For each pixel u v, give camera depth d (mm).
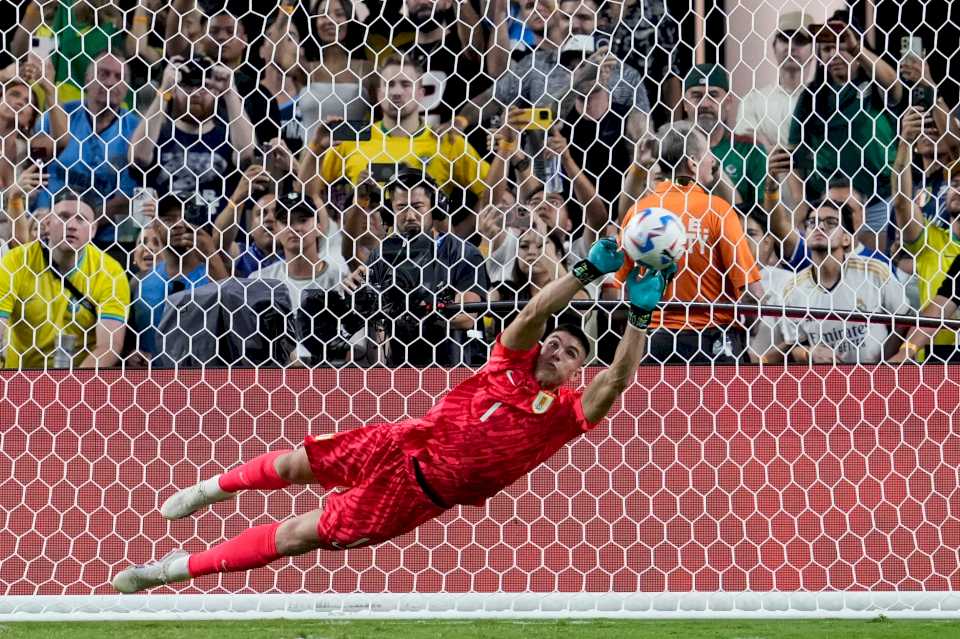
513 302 27438
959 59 31656
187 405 25531
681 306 26547
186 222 29797
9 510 24578
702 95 30250
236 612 20656
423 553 23453
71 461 25062
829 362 28109
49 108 31250
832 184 30359
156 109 31344
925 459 24812
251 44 30281
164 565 16953
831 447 24906
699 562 23734
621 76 29578
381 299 28438
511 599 20766
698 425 25094
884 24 32062
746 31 31922
